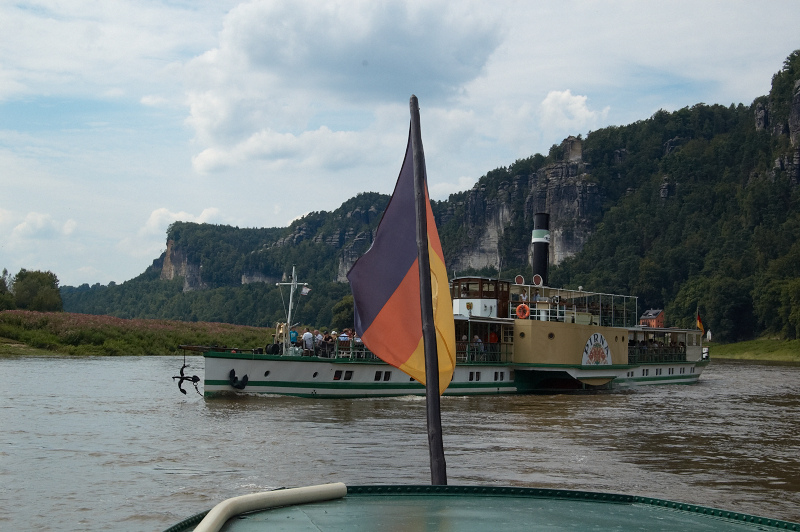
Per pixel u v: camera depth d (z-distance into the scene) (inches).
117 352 2701.8
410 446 785.6
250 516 172.7
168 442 786.8
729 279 7317.9
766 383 2222.0
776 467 730.2
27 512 510.0
